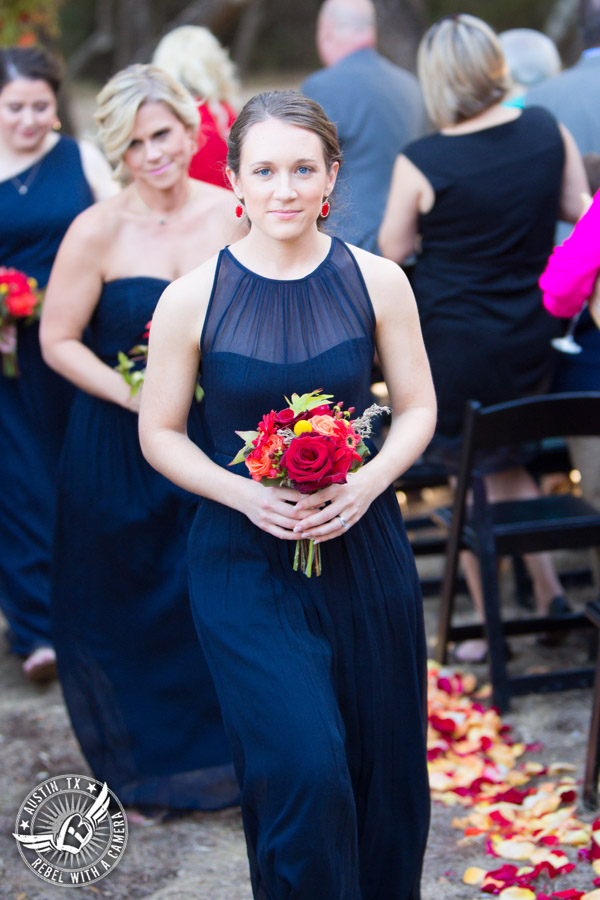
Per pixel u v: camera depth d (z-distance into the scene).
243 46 12.13
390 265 2.21
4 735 3.66
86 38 21.55
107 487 3.11
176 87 2.99
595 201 2.89
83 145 4.34
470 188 3.67
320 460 1.91
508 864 2.76
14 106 4.05
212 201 3.12
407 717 2.25
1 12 6.00
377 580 2.19
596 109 4.38
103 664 3.18
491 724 3.42
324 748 1.97
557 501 3.82
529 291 3.80
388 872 2.31
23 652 4.17
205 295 2.15
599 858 2.71
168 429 2.22
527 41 5.27
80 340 3.18
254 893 2.19
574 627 3.73
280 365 2.12
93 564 3.14
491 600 3.58
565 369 3.92
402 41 7.34
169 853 2.95
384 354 2.24
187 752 3.17
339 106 5.04
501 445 3.47
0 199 4.18
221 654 2.10
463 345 3.76
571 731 3.46
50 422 4.21
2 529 4.20
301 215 2.05
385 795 2.25
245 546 2.15
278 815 1.99
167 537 3.09
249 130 2.05
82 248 3.06
